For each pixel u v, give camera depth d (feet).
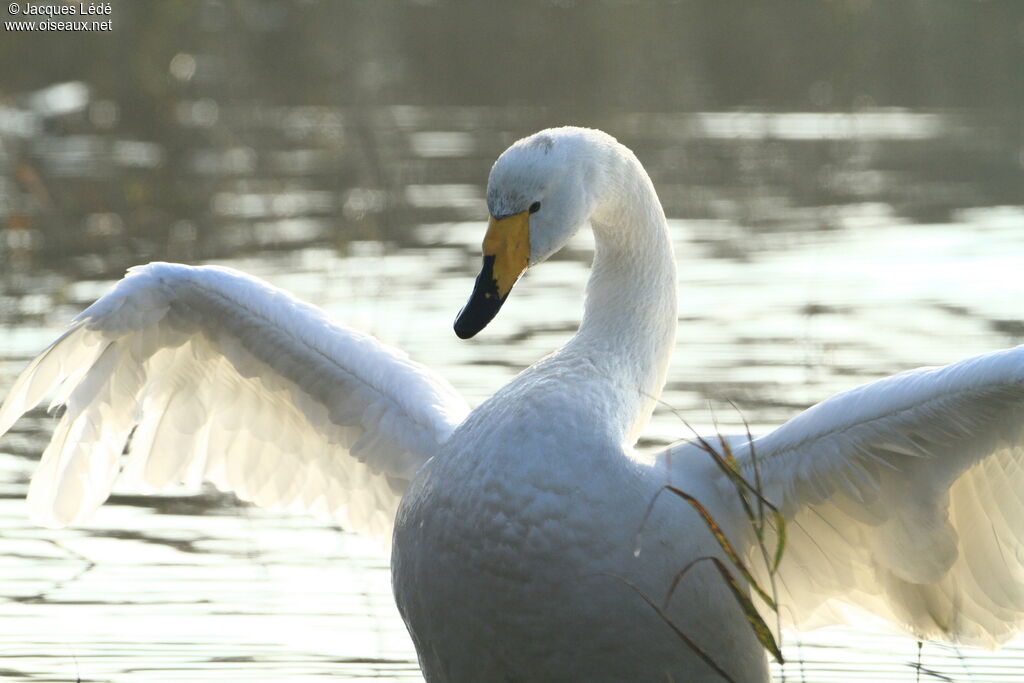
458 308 58.13
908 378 24.17
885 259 67.21
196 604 34.73
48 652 32.12
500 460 23.99
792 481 25.00
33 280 62.34
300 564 37.17
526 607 23.79
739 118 106.01
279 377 30.19
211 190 82.33
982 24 123.95
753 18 129.39
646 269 26.94
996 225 74.33
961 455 24.36
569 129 26.66
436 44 126.52
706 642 24.45
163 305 29.66
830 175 87.40
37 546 37.91
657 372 27.09
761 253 68.64
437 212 77.00
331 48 124.67
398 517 25.70
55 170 86.53
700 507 23.02
